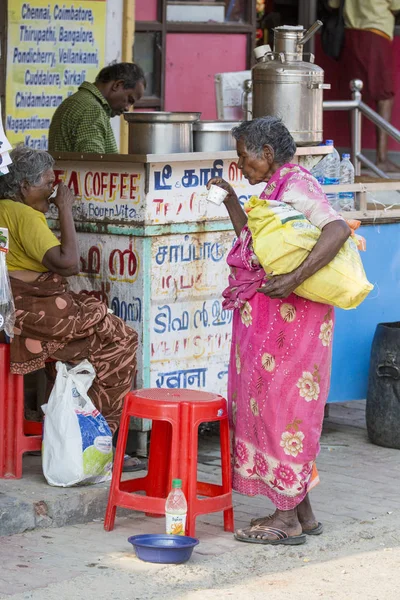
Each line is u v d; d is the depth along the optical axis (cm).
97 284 736
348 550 611
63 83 987
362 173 1282
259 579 563
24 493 636
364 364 851
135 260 714
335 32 1295
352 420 904
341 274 571
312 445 600
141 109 1098
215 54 1158
